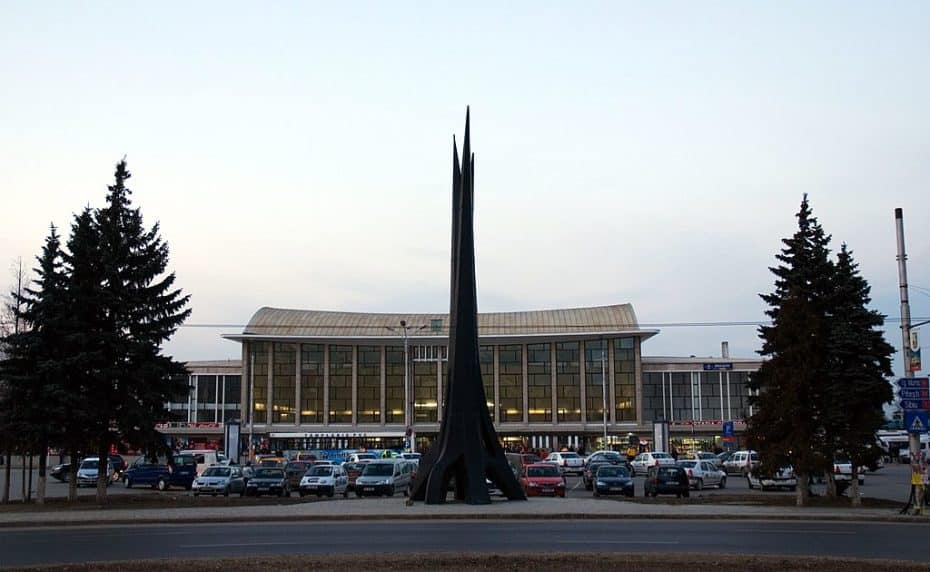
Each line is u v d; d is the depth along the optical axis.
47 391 35.56
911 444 30.97
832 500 36.09
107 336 37.19
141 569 16.06
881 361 36.50
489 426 36.16
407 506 33.28
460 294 35.91
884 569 15.88
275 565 16.42
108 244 38.62
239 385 108.69
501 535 23.36
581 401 103.88
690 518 29.69
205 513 30.95
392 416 104.69
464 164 36.59
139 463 52.34
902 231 32.38
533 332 105.94
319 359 105.50
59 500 38.06
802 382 34.88
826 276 38.25
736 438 102.44
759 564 16.48
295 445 103.94
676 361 107.56
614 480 41.75
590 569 15.87
